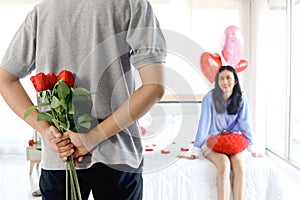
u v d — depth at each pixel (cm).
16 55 104
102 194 99
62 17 97
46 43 98
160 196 235
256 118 472
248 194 242
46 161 101
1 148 502
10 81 104
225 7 504
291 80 412
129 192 100
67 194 97
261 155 270
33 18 102
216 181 237
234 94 212
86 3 95
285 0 418
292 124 410
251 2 495
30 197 330
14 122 502
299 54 394
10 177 397
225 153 247
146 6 95
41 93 94
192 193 236
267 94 473
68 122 92
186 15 507
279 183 242
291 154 413
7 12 490
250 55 498
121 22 94
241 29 502
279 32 441
